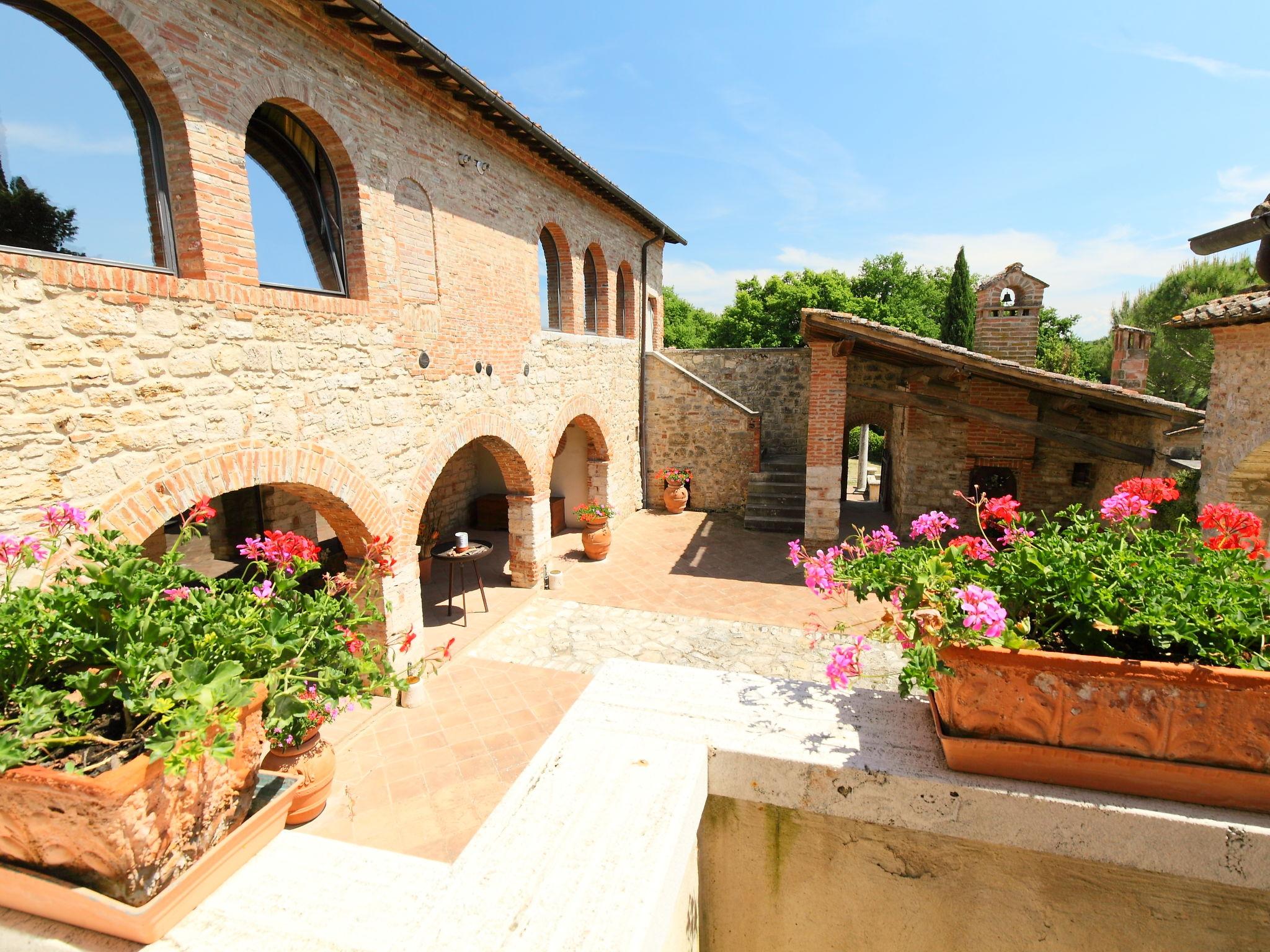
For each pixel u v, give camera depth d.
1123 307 23.67
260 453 4.67
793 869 1.72
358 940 1.31
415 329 6.28
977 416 8.65
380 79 5.67
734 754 1.67
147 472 3.92
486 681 6.65
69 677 1.57
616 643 7.52
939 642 1.56
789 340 29.91
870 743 1.70
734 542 11.69
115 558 1.97
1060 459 10.29
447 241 6.75
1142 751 1.49
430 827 4.62
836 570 2.03
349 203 5.51
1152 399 7.56
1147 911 1.51
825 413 9.55
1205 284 20.00
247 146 4.92
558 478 12.86
